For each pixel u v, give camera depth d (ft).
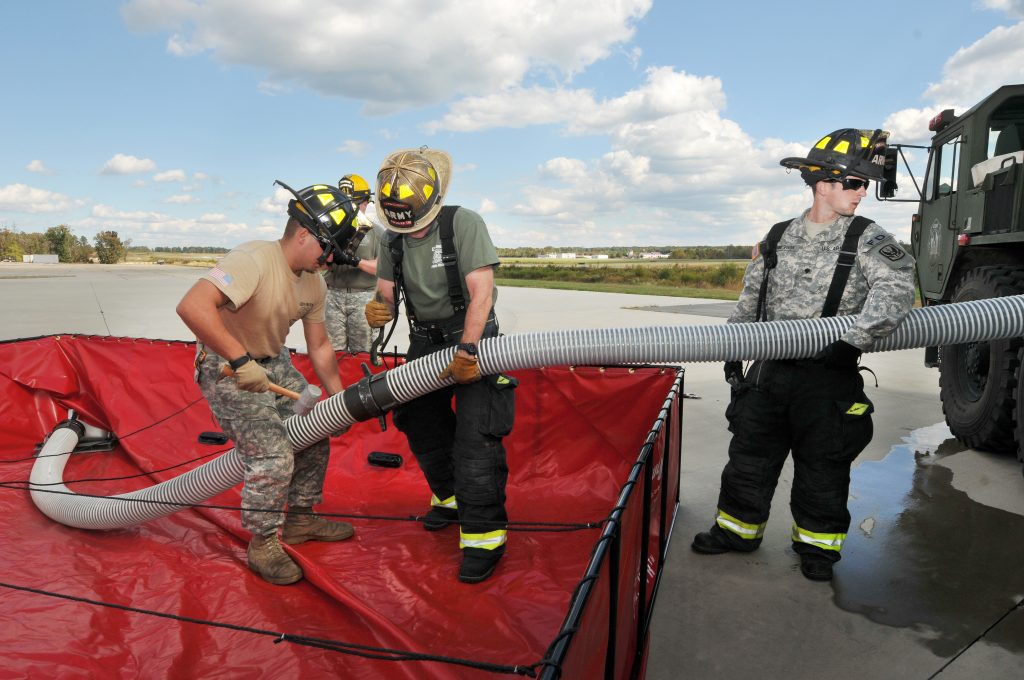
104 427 15.64
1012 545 11.19
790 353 9.03
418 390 9.45
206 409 15.31
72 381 15.71
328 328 19.93
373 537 10.89
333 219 9.11
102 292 80.89
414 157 8.93
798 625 8.91
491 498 9.41
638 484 6.68
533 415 13.44
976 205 16.56
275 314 9.43
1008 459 15.70
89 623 8.20
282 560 9.39
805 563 10.23
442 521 8.53
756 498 10.71
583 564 9.84
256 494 9.33
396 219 9.01
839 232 9.29
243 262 8.84
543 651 7.68
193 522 11.21
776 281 9.73
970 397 16.30
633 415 12.87
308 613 8.57
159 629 8.13
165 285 101.09
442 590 9.12
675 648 8.39
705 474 15.05
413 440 10.78
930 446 16.80
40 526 11.11
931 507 12.84
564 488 12.82
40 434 15.48
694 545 11.12
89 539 10.61
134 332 39.14
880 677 7.80
